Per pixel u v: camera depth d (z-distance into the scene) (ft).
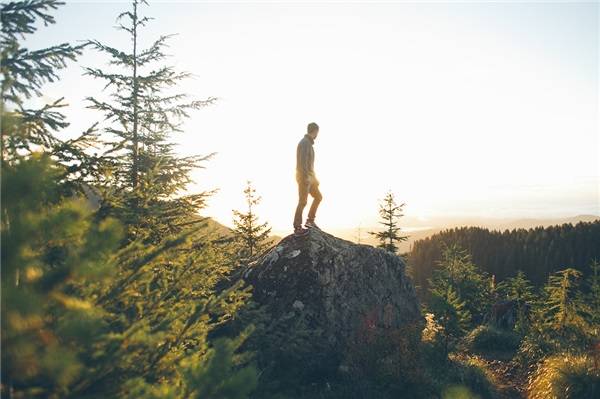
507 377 38.70
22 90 16.06
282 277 33.12
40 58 16.33
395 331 32.22
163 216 21.75
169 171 30.01
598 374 30.32
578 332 46.55
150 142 31.86
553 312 70.03
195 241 19.75
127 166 28.02
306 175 34.68
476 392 32.24
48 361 6.72
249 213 46.55
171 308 13.15
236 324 25.40
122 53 33.37
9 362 6.57
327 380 29.96
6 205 6.31
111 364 9.56
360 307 34.32
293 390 26.30
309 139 35.14
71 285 10.36
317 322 31.55
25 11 16.53
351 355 30.45
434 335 40.98
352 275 35.32
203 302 13.20
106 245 7.27
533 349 41.78
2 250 6.23
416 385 29.43
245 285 33.78
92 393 9.36
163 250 11.49
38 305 6.16
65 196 13.51
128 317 12.54
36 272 7.47
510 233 336.49
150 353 11.43
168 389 9.37
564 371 31.65
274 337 25.79
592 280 71.31
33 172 6.39
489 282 104.94
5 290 5.96
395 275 40.22
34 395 8.54
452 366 36.55
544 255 286.46
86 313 7.73
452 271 99.25
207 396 9.05
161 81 34.09
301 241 34.81
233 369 12.93
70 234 7.52
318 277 32.83
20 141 13.12
